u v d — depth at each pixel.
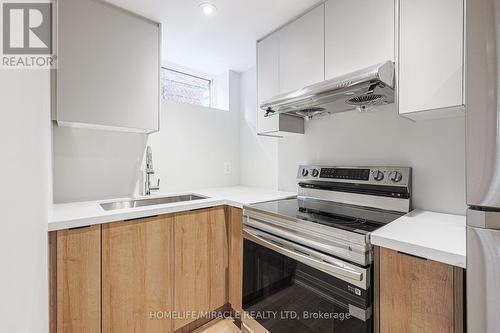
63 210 1.35
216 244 1.72
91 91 1.49
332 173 1.74
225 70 2.62
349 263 1.02
